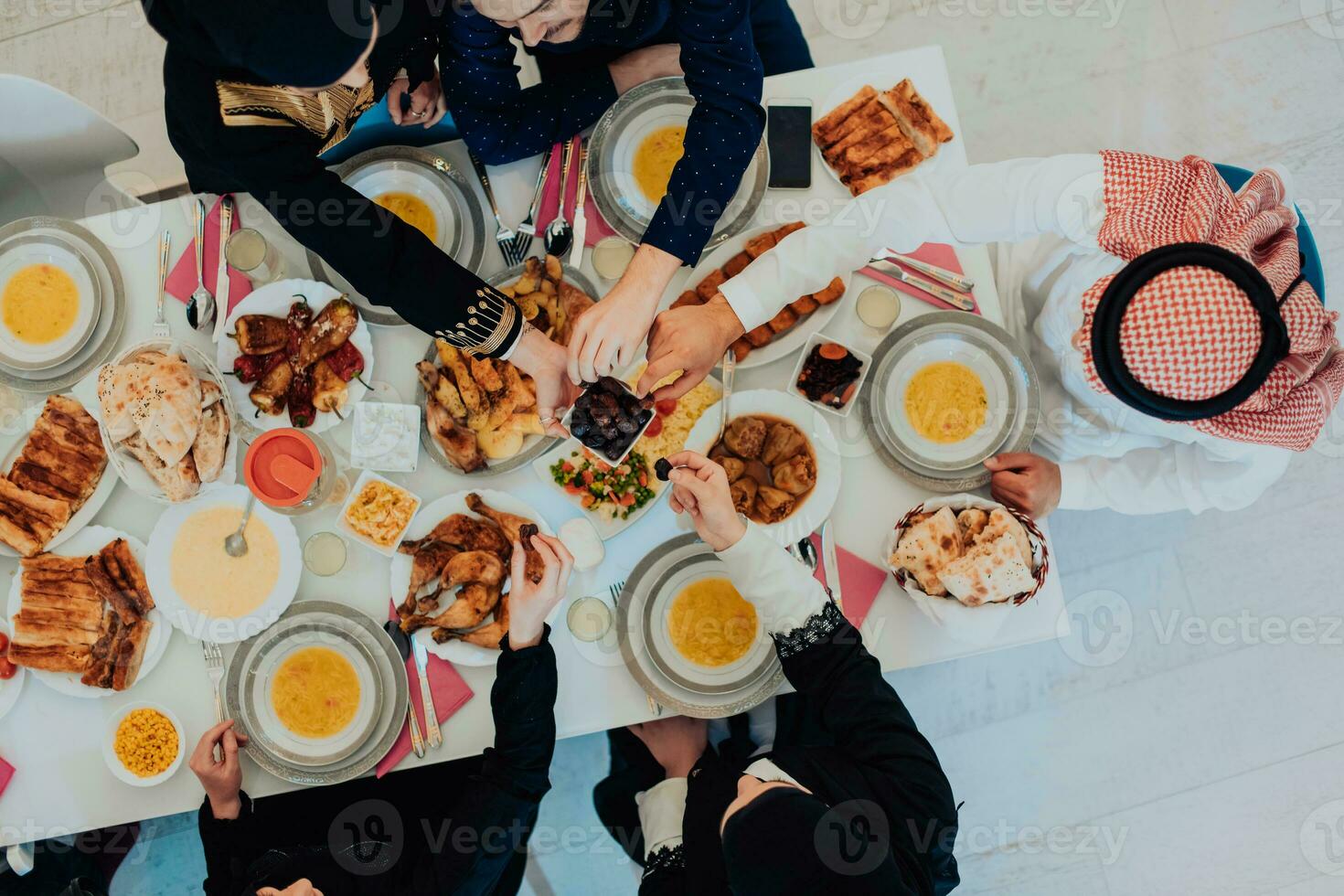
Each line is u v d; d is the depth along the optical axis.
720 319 1.62
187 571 1.71
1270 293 1.22
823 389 1.69
